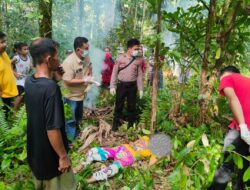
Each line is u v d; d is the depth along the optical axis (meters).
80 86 4.68
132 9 10.67
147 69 7.84
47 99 2.21
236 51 4.70
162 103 5.42
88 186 3.48
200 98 4.29
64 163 2.37
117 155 3.97
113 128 5.30
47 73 2.33
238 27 4.30
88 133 4.95
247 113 3.07
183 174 2.63
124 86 5.21
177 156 2.91
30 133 2.41
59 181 2.54
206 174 2.97
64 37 10.52
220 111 4.40
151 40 3.89
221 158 2.91
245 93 3.10
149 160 4.01
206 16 4.62
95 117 5.96
